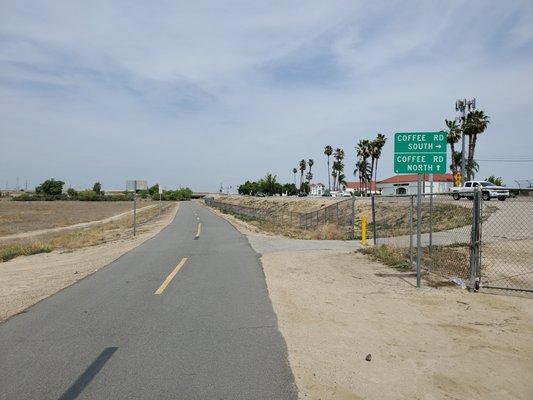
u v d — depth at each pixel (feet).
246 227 98.37
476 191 29.63
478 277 31.09
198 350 18.38
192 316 23.72
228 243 61.67
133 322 22.70
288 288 30.78
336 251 51.03
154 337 20.18
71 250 61.57
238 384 15.01
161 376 15.69
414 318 23.16
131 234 87.45
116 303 26.94
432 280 33.17
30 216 202.80
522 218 75.46
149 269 39.83
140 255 49.96
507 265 39.52
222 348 18.62
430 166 29.81
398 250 46.29
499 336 20.24
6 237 107.14
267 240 65.98
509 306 25.46
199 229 91.40
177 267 40.68
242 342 19.40
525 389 14.83
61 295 29.50
